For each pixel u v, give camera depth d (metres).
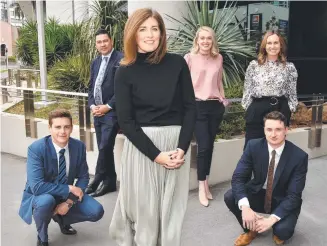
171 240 2.11
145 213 2.12
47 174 2.94
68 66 6.99
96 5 7.19
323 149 5.49
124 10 7.18
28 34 11.06
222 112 3.81
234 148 4.54
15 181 4.58
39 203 2.81
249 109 3.65
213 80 3.70
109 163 4.04
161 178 2.12
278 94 3.55
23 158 5.61
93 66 4.02
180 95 2.12
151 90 2.02
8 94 6.21
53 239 3.11
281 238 2.92
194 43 3.79
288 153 2.89
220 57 3.78
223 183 4.42
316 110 5.21
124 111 2.03
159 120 2.07
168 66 2.05
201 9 6.19
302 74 7.31
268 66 3.55
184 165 2.16
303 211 3.64
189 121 2.10
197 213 3.58
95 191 4.04
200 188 3.85
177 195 2.17
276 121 2.82
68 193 2.90
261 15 7.24
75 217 3.06
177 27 5.99
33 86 8.84
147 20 1.98
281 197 2.97
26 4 16.69
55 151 2.94
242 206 2.85
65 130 2.89
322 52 7.41
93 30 6.71
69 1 12.76
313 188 4.22
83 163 3.10
